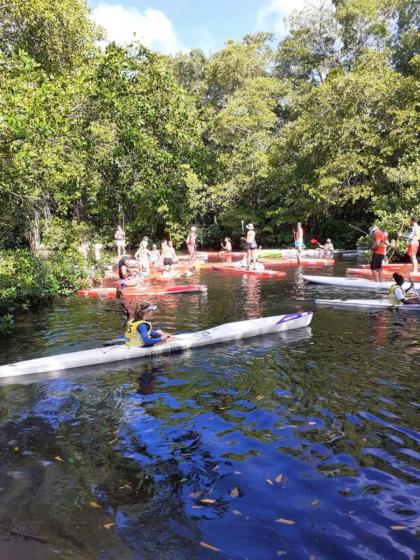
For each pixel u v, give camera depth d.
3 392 5.52
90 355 6.61
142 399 5.21
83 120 8.70
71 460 3.86
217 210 30.98
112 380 5.89
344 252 23.81
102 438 4.27
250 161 27.98
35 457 3.92
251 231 17.45
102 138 9.16
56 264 13.23
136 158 8.32
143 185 8.83
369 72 22.83
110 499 3.30
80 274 13.60
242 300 11.32
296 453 3.90
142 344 6.94
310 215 26.66
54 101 7.50
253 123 27.61
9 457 3.92
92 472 3.67
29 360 6.43
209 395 5.27
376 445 4.00
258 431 4.32
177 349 7.09
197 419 4.63
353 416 4.57
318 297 11.46
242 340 7.60
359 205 26.52
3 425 4.58
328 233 28.58
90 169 9.38
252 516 3.08
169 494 3.35
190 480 3.53
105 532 2.94
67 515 3.12
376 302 10.13
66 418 4.73
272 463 3.75
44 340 7.83
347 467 3.66
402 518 3.03
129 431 4.40
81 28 13.07
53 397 5.33
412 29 26.23
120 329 8.53
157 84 8.36
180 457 3.89
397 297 9.84
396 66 27.48
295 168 26.70
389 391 5.18
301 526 2.96
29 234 17.89
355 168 22.14
